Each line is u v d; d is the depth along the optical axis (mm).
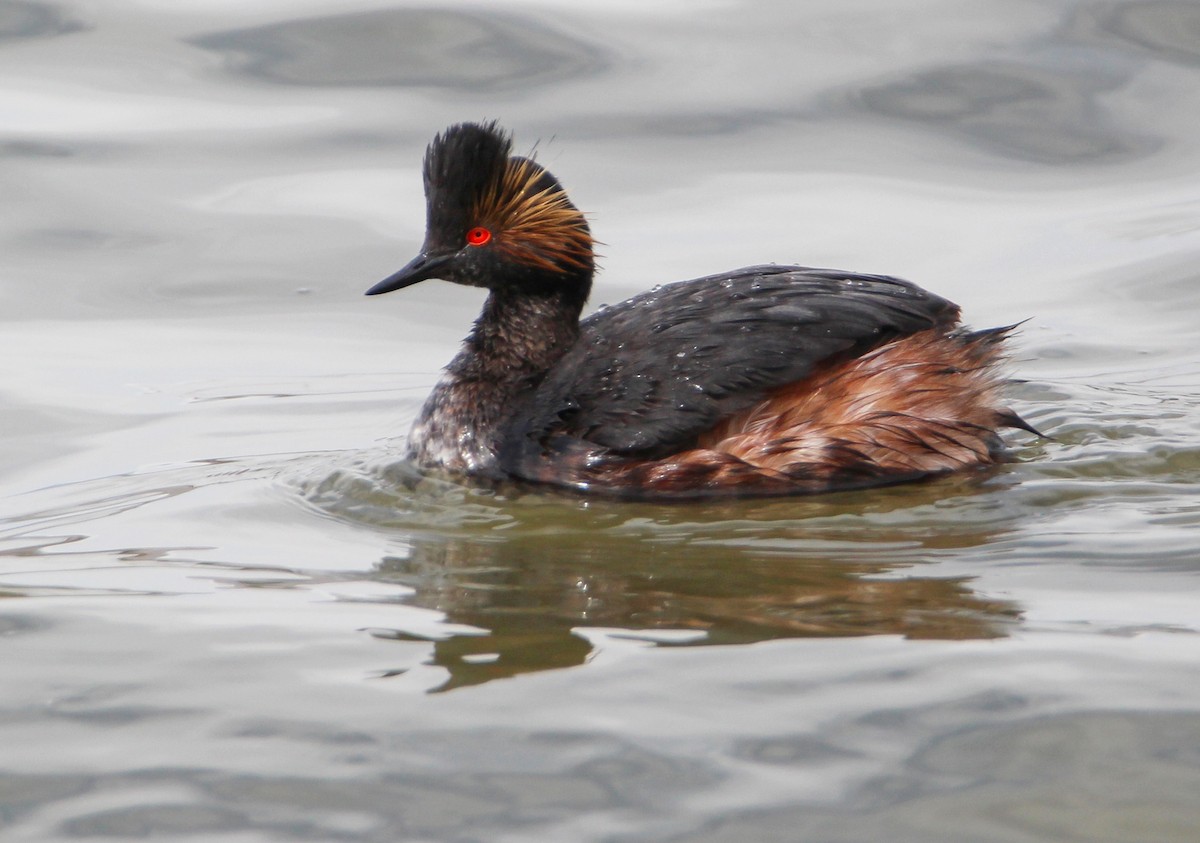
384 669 8875
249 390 15312
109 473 13234
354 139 20406
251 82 21594
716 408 12289
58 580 10578
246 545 11320
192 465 13391
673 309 12992
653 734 7980
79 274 17781
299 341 16578
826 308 12523
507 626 9523
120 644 9305
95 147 20031
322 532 11625
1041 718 8039
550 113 20828
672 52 22344
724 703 8297
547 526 11695
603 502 12312
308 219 18797
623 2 23438
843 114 21016
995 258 17797
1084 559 10547
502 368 13430
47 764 7797
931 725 8000
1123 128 20500
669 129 20656
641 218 18688
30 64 21906
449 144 13508
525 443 12820
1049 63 21828
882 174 19734
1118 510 11625
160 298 17422
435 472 13086
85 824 7246
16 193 19094
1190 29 22359
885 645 9047
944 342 12719
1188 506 11680
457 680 8688
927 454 12523
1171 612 9469
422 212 18969
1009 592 9930
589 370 12883
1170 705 8141
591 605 9891
